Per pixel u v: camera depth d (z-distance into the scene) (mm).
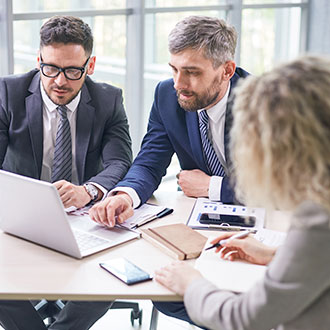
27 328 2080
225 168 2367
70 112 2422
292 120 1154
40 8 3654
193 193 2295
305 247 1189
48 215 1709
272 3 5652
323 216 1173
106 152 2443
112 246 1823
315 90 1163
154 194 2348
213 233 1916
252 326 1287
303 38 6191
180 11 4602
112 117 2496
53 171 2408
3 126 2402
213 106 2322
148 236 1865
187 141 2393
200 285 1469
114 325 2764
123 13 4207
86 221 2020
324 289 1216
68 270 1662
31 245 1832
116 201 2016
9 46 3422
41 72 2262
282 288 1224
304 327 1246
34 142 2385
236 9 5062
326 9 6012
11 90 2396
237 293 1496
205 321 1397
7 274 1631
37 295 1530
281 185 1184
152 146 2430
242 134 1229
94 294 1528
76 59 2223
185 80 2174
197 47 2113
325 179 1147
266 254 1648
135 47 4309
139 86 4379
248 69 5590
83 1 3941
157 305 2180
